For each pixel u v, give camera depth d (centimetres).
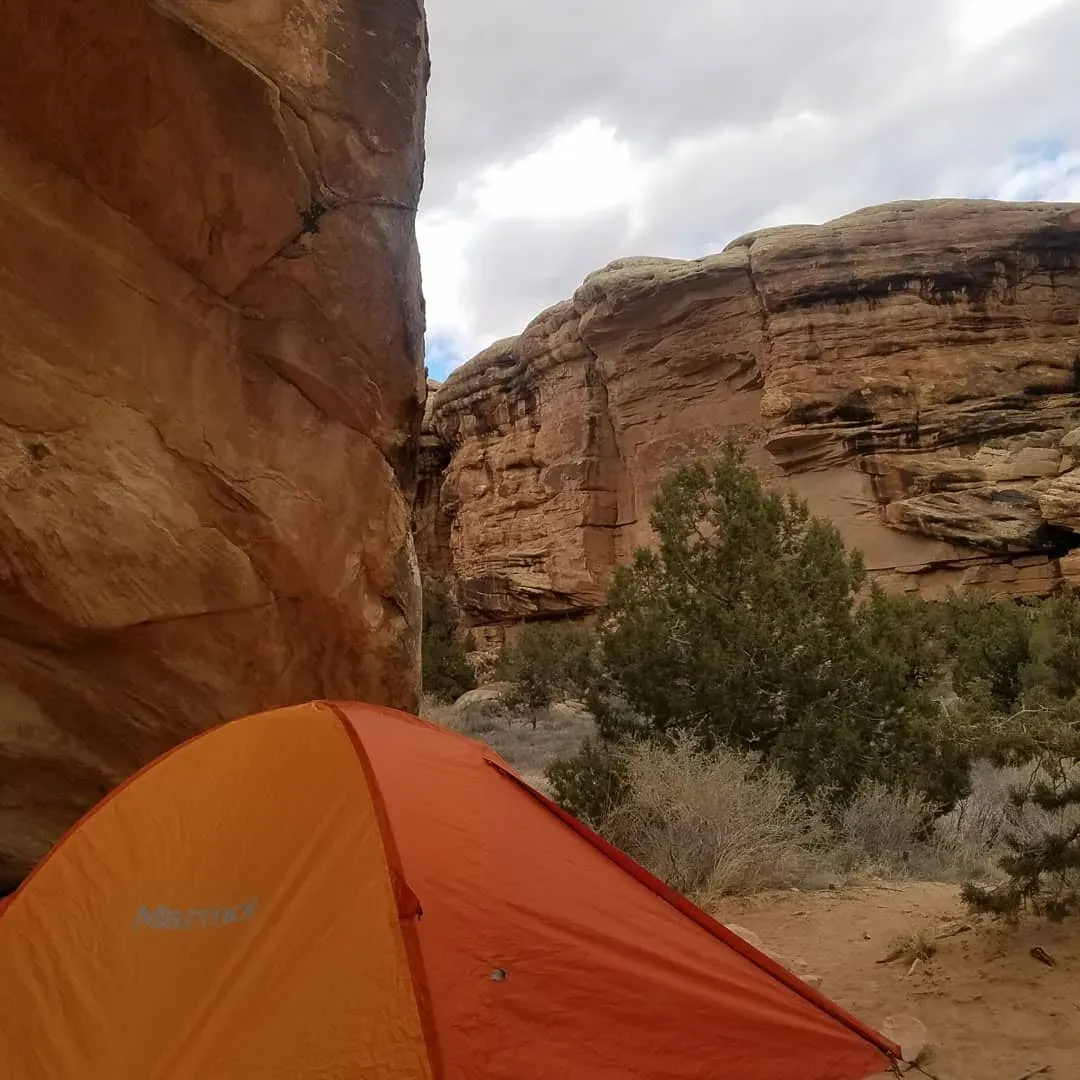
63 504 520
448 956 297
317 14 626
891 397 3306
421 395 734
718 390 3706
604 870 359
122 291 549
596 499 4041
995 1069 353
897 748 964
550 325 4331
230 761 362
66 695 549
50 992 311
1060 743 539
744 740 1009
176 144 558
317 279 635
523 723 2267
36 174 516
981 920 538
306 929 302
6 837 535
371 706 385
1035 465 3030
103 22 517
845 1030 327
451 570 5072
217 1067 272
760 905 666
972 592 2762
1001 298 3419
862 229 3512
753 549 1164
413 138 695
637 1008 308
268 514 608
